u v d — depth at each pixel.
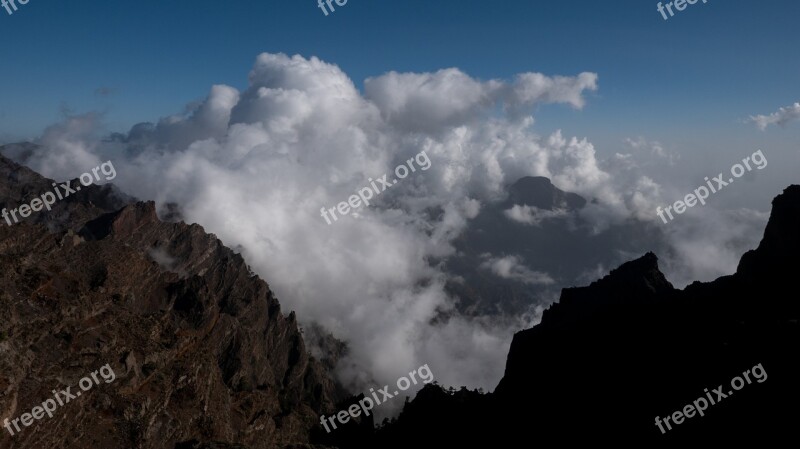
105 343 63.66
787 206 85.19
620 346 83.81
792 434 51.06
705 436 58.09
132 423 58.72
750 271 85.44
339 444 119.56
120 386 61.66
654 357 75.31
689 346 71.56
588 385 80.56
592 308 108.06
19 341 54.22
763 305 74.44
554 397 84.38
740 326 68.62
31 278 62.75
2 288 58.47
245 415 87.19
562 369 89.31
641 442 63.09
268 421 90.81
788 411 53.12
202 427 70.50
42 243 111.19
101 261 121.62
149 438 59.59
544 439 77.12
